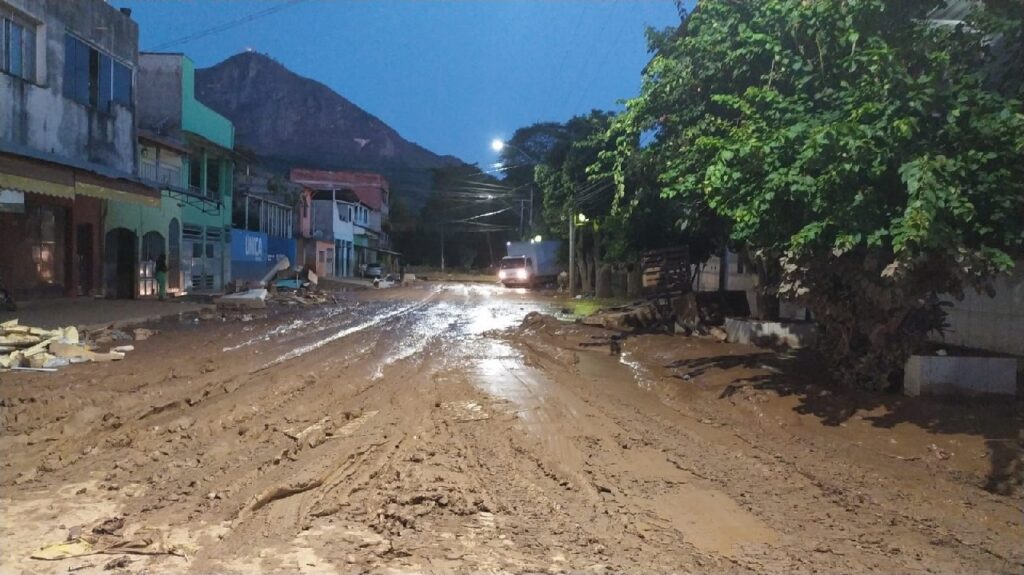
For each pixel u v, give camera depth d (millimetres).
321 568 4422
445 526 5172
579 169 32188
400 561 4566
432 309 26141
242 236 36750
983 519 5590
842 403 8961
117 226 23328
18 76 17234
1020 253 8273
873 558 4820
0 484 5781
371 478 6125
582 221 33031
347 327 18828
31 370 10617
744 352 13625
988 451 7094
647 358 14008
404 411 8719
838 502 5910
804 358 12484
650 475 6523
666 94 12539
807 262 8883
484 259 82000
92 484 5816
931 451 7285
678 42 12141
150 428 7539
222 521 5109
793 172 7949
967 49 8562
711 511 5645
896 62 7797
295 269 39625
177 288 28547
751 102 9414
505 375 11562
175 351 13289
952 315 12367
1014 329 10906
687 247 19344
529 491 5977
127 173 21781
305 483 5844
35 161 14547
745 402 9484
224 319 20156
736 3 11102
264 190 42781
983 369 9102
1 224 17625
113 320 16969
